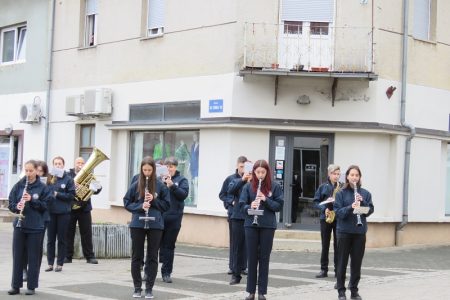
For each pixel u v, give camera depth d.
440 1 18.66
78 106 20.44
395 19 17.38
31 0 23.12
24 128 23.06
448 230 18.89
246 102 16.67
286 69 16.19
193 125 17.38
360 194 9.62
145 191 9.42
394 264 14.01
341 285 9.56
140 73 19.16
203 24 17.55
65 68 21.69
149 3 19.39
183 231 17.77
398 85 17.39
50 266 12.02
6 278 11.13
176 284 10.81
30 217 9.62
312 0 16.91
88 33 21.45
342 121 16.66
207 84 17.31
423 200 17.98
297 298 9.72
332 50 16.62
